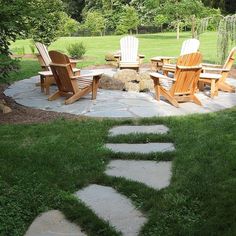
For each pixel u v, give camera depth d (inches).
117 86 359.9
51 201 142.1
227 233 117.9
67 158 181.0
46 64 383.9
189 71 289.4
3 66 276.7
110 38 1130.0
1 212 133.3
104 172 168.6
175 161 177.3
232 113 264.5
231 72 462.6
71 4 1736.0
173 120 245.6
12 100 319.9
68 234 123.6
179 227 123.1
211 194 141.9
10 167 169.2
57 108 289.4
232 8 1480.1
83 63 569.0
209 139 203.5
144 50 770.2
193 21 737.0
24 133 221.8
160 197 142.6
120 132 224.8
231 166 166.2
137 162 181.2
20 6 274.8
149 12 1257.4
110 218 131.3
